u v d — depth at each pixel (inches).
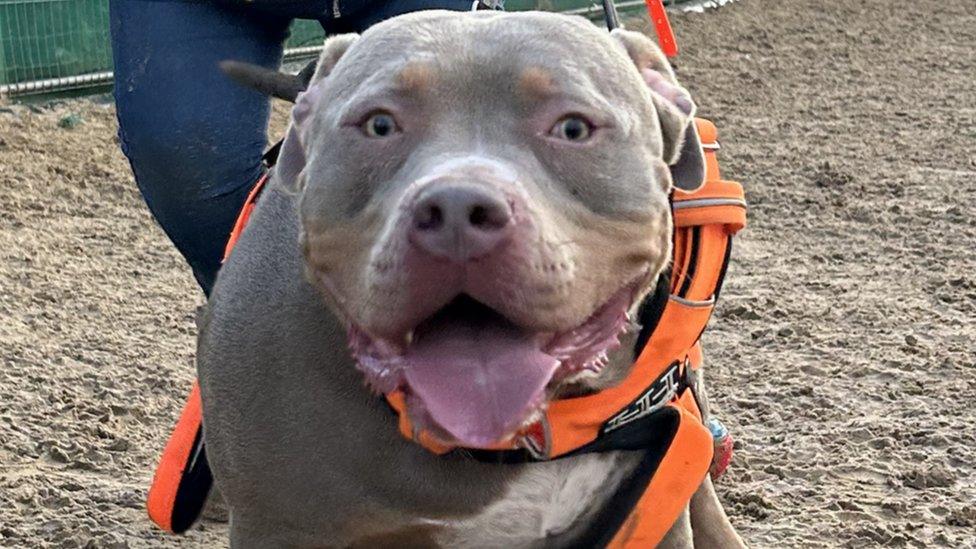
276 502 30.5
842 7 185.8
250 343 30.8
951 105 132.0
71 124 109.8
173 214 42.6
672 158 30.6
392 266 25.2
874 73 148.7
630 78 28.9
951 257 78.7
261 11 41.6
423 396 25.8
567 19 29.0
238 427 30.7
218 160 41.5
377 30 29.0
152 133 41.3
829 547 42.1
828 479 47.2
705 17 173.8
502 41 27.9
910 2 193.3
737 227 32.4
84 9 120.3
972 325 65.3
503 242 24.7
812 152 110.7
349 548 30.9
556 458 29.8
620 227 27.6
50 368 59.4
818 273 76.0
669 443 31.1
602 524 31.7
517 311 25.3
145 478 47.8
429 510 29.8
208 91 41.2
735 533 38.9
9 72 115.5
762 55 156.6
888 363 59.1
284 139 31.6
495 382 25.8
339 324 29.1
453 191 24.5
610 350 28.7
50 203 90.7
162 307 70.6
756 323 65.9
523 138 27.3
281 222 32.0
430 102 27.4
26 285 72.8
